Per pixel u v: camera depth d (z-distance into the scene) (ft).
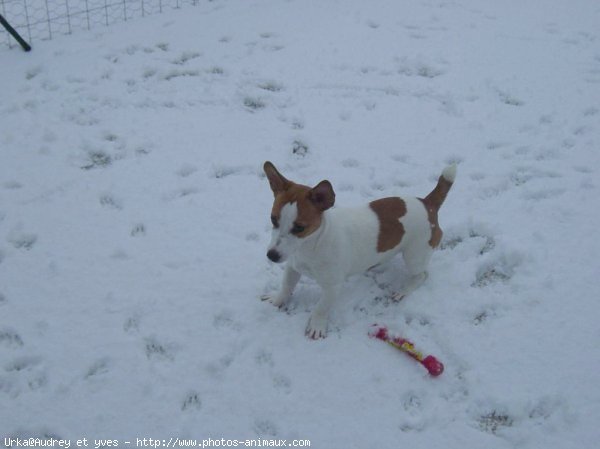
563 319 6.72
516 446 5.79
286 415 5.96
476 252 7.45
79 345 6.42
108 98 9.61
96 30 11.14
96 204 7.95
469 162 8.68
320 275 6.31
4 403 5.96
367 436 5.82
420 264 6.83
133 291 6.93
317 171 8.48
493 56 10.80
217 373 6.25
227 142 8.91
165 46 10.75
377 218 6.46
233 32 11.14
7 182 8.16
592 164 8.64
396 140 9.02
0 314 6.66
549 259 7.31
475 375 6.22
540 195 8.18
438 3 12.39
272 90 9.89
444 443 5.80
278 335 6.57
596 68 10.58
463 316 6.75
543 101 9.81
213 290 6.98
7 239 7.47
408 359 6.38
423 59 10.61
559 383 6.18
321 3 12.19
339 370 6.28
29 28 11.04
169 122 9.23
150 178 8.33
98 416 5.90
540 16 12.13
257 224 7.72
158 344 6.48
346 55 10.63
